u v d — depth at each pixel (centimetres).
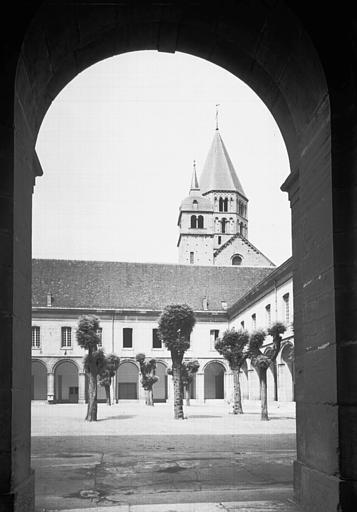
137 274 7075
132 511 813
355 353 680
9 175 667
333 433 689
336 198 709
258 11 754
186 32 880
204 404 5428
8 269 657
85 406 5141
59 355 6272
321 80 729
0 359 642
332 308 702
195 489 985
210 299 6938
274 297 4841
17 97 696
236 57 909
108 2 747
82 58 878
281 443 1792
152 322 6556
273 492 945
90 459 1398
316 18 716
